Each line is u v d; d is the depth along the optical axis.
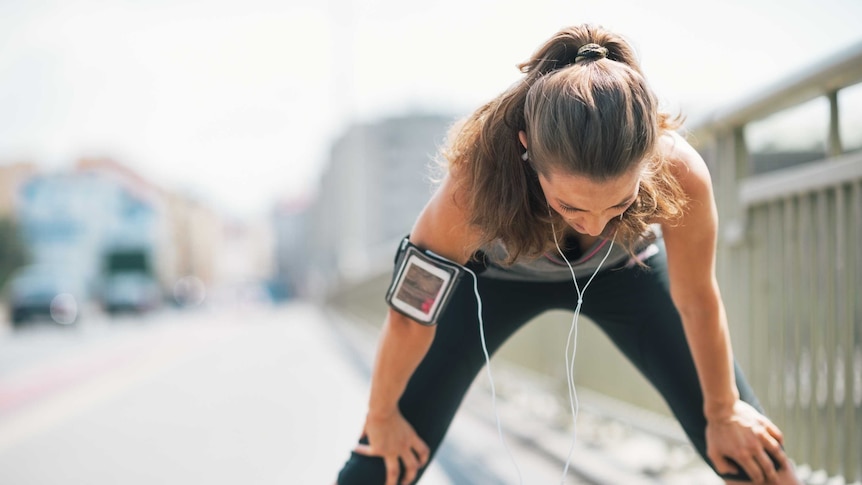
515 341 4.74
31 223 54.53
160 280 59.91
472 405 4.74
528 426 3.92
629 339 1.87
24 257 51.28
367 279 11.05
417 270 1.60
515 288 1.82
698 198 1.49
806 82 1.93
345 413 4.87
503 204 1.36
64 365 9.28
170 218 69.38
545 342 4.15
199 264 85.12
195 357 9.52
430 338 1.69
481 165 1.37
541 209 1.38
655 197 1.36
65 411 5.48
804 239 2.11
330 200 55.59
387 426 1.80
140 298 30.53
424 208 1.63
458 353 1.84
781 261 2.23
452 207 1.51
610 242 1.59
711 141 2.57
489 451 3.59
